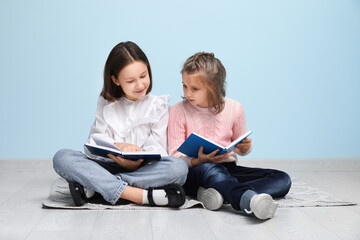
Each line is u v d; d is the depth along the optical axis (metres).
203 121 2.15
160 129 2.17
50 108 3.15
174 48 3.22
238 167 2.17
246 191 1.75
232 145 1.89
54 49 3.13
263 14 3.27
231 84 3.27
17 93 3.12
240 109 2.20
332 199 2.06
